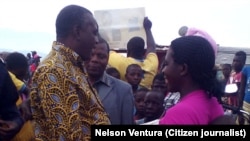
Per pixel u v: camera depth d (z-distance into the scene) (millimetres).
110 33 6301
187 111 2432
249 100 8664
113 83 4184
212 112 2500
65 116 2889
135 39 6160
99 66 4082
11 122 3707
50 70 2936
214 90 2525
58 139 2885
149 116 4977
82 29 3102
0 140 3682
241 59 9906
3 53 7066
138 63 6043
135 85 5727
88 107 3033
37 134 2988
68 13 3105
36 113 3010
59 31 3123
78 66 3119
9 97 3748
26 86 5195
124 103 4129
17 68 5844
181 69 2520
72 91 2947
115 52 6168
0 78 3699
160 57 7086
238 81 9570
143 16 6281
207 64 2496
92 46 3158
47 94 2895
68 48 3080
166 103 5000
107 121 3090
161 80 5492
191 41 2512
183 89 2547
